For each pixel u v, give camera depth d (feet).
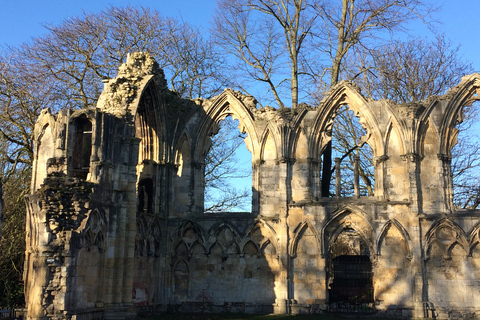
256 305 115.24
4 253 130.21
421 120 115.44
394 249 111.65
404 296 109.70
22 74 144.66
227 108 125.49
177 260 119.34
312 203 115.85
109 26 159.53
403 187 113.50
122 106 105.60
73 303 86.48
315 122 119.65
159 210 119.55
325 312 112.37
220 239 118.83
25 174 141.69
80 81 150.10
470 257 108.68
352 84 119.34
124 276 99.60
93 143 96.37
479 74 114.42
